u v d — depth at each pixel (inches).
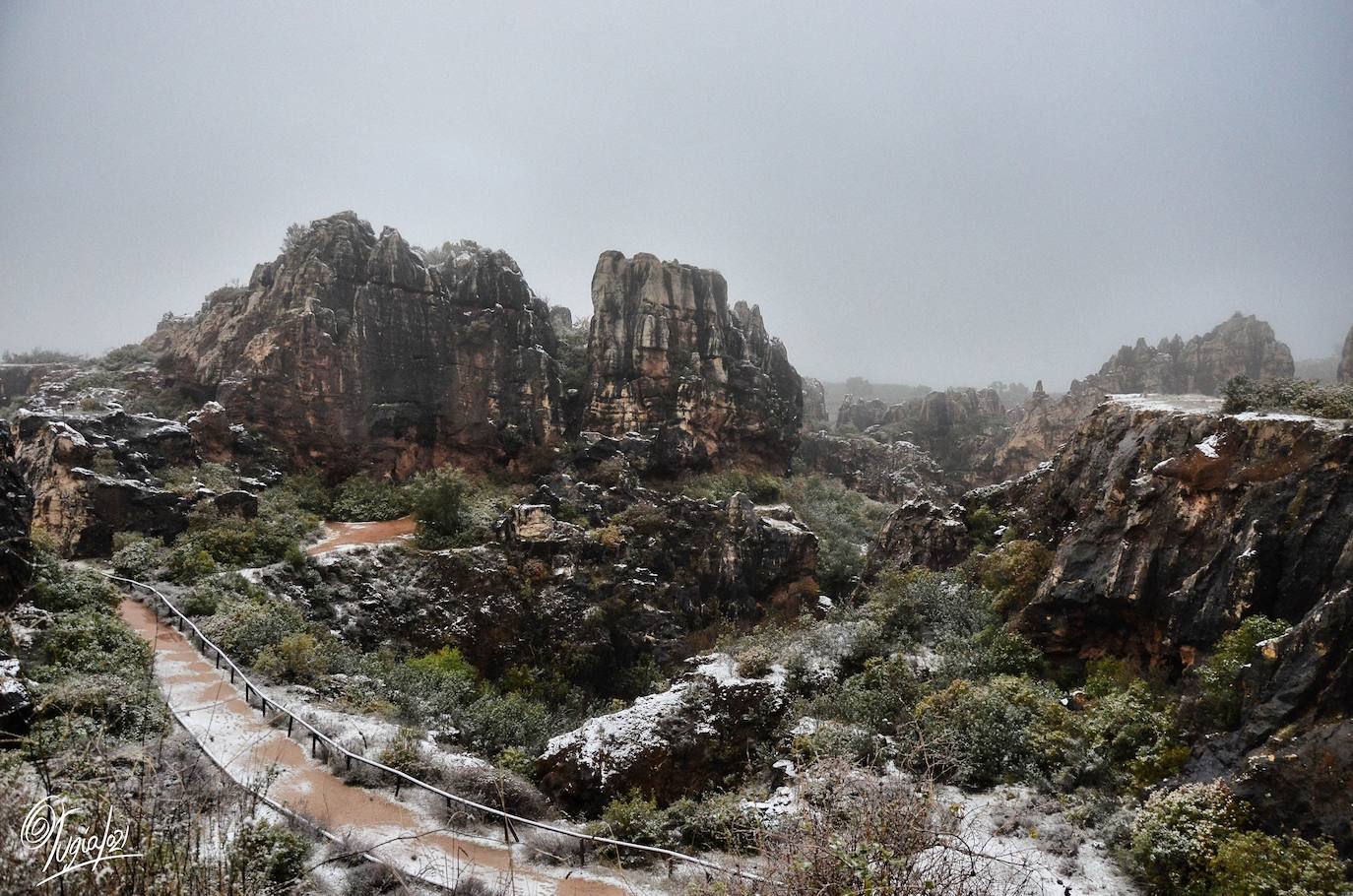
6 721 405.4
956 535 1011.9
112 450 1165.7
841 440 2869.1
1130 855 413.7
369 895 368.8
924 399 3521.2
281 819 431.5
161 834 260.8
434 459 1684.3
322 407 1560.0
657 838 472.1
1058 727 560.4
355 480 1539.1
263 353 1536.7
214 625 802.8
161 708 570.6
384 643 1056.8
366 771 519.8
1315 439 540.4
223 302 1786.4
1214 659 506.0
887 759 551.5
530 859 439.8
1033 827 457.7
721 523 1493.6
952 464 3233.3
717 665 742.5
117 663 623.5
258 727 585.9
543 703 1027.3
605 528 1370.6
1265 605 520.7
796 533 1523.1
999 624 752.3
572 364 2059.5
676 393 1870.1
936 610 796.6
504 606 1198.3
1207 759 457.4
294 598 1017.5
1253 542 532.4
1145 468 688.4
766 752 624.1
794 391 2502.5
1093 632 666.2
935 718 587.5
